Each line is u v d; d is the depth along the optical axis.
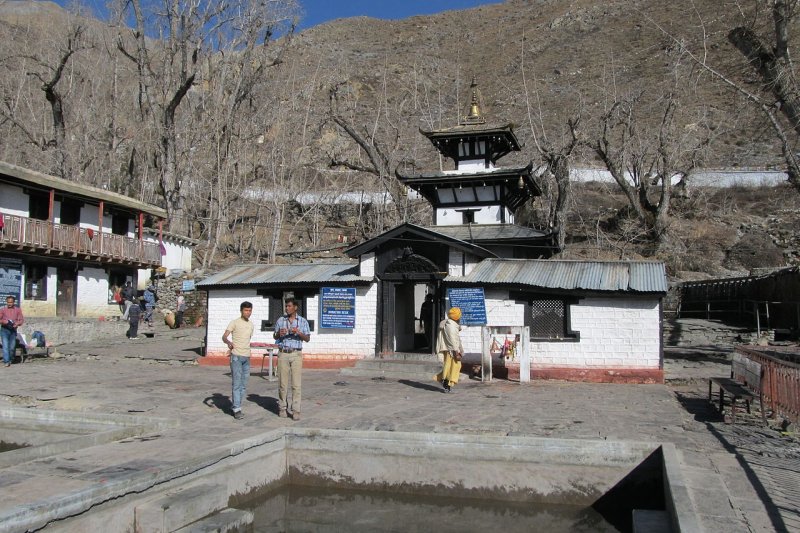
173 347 24.98
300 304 20.03
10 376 17.44
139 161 51.62
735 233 42.50
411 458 9.45
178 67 48.41
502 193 27.62
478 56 96.62
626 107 44.12
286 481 9.93
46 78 51.25
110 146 51.22
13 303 20.36
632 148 44.16
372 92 77.19
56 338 25.89
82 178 46.56
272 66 50.84
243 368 11.46
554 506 8.89
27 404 13.34
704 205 47.03
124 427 10.12
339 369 19.36
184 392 14.68
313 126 48.75
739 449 9.05
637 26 84.62
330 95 49.38
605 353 17.03
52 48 50.59
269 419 11.26
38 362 21.31
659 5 89.94
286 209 47.88
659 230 41.25
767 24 19.00
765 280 27.59
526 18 112.62
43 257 29.89
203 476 8.26
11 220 26.95
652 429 10.42
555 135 46.69
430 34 117.12
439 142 29.08
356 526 8.41
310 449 9.90
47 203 30.80
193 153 47.81
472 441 9.24
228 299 20.91
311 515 8.83
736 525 5.99
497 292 18.06
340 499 9.52
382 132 55.00
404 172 41.97
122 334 29.47
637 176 44.31
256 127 49.44
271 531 8.23
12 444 11.77
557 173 35.44
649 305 16.86
